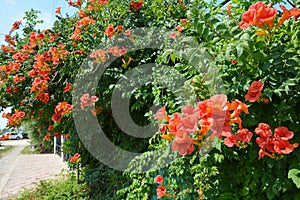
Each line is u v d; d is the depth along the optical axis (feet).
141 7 10.68
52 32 14.82
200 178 6.00
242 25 4.46
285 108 4.51
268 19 4.25
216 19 5.36
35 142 67.82
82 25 11.55
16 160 47.83
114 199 11.19
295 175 4.30
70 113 12.04
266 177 4.83
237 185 5.52
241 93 5.02
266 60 4.61
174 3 10.03
